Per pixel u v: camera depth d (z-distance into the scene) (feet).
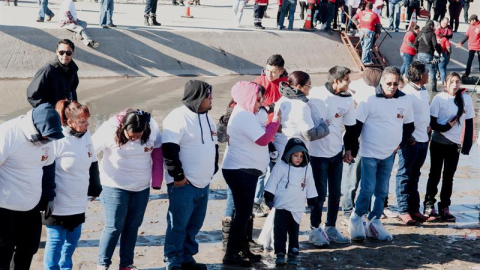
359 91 28.45
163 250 25.49
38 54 63.00
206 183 23.11
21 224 20.07
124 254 22.79
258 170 23.98
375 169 27.48
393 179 37.55
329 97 26.27
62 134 19.15
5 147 18.99
